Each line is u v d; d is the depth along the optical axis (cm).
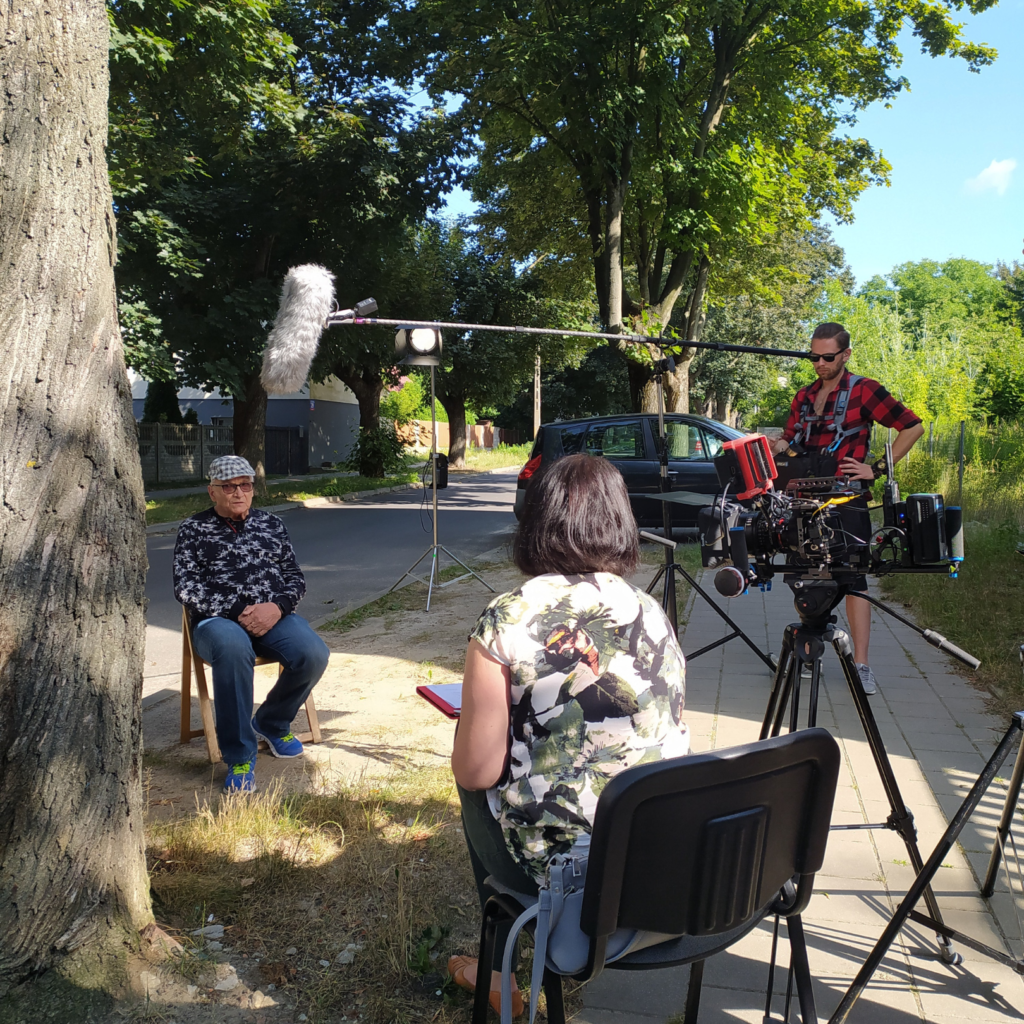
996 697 493
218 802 368
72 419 231
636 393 1759
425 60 1756
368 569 1055
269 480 2775
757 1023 229
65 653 227
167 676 594
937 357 2356
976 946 242
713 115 1727
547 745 175
